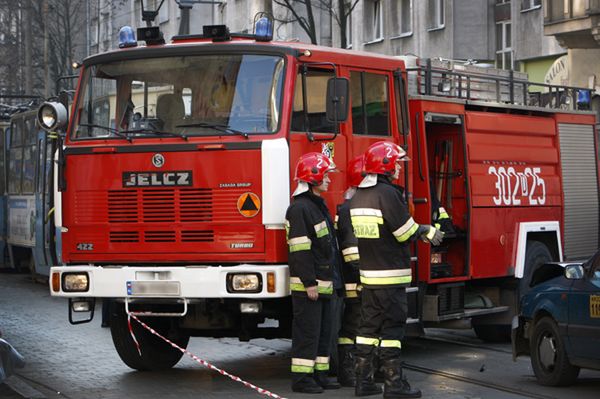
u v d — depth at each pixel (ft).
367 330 41.88
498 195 57.57
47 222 86.79
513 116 59.82
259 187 42.86
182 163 43.93
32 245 96.53
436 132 56.29
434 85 54.70
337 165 45.91
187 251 43.91
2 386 45.55
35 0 192.65
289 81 43.47
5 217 110.01
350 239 44.37
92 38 242.99
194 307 46.29
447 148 56.03
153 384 46.29
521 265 58.49
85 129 46.34
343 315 45.11
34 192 95.04
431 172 56.08
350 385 44.91
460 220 55.42
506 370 49.65
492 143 57.77
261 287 42.39
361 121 47.47
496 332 59.77
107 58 46.55
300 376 43.16
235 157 43.19
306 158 42.65
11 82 210.38
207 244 43.60
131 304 46.80
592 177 67.21
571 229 64.69
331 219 43.60
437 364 51.65
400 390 41.22
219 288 42.75
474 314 55.72
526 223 59.47
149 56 45.70
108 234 45.37
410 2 151.74
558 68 125.80
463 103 55.62
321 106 45.27
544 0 116.26
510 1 135.64
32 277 103.45
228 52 44.52
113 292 44.57
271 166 42.70
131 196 44.91
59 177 46.26
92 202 45.70
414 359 53.47
